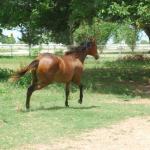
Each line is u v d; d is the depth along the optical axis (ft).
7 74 73.15
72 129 38.27
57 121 41.24
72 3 66.08
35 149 31.94
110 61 126.41
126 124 41.09
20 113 44.78
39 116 43.39
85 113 45.34
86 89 63.98
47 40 134.21
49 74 45.73
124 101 55.83
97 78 81.61
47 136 35.68
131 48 171.01
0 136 35.47
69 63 47.52
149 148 32.73
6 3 72.08
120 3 63.77
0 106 48.83
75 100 54.29
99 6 63.57
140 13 62.18
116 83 75.20
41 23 78.18
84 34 143.23
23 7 74.43
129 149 32.42
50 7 73.97
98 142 34.27
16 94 56.90
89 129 38.60
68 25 78.74
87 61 126.41
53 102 52.19
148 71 96.84
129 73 92.22
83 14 64.90
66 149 32.07
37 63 45.80
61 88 63.16
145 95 61.82
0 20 75.97
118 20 69.72
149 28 100.22
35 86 46.21
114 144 33.76
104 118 43.32
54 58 46.21
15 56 145.38
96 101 54.65
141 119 43.65
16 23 76.48
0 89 58.95
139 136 36.42
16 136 35.50
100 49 158.51
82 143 33.86
